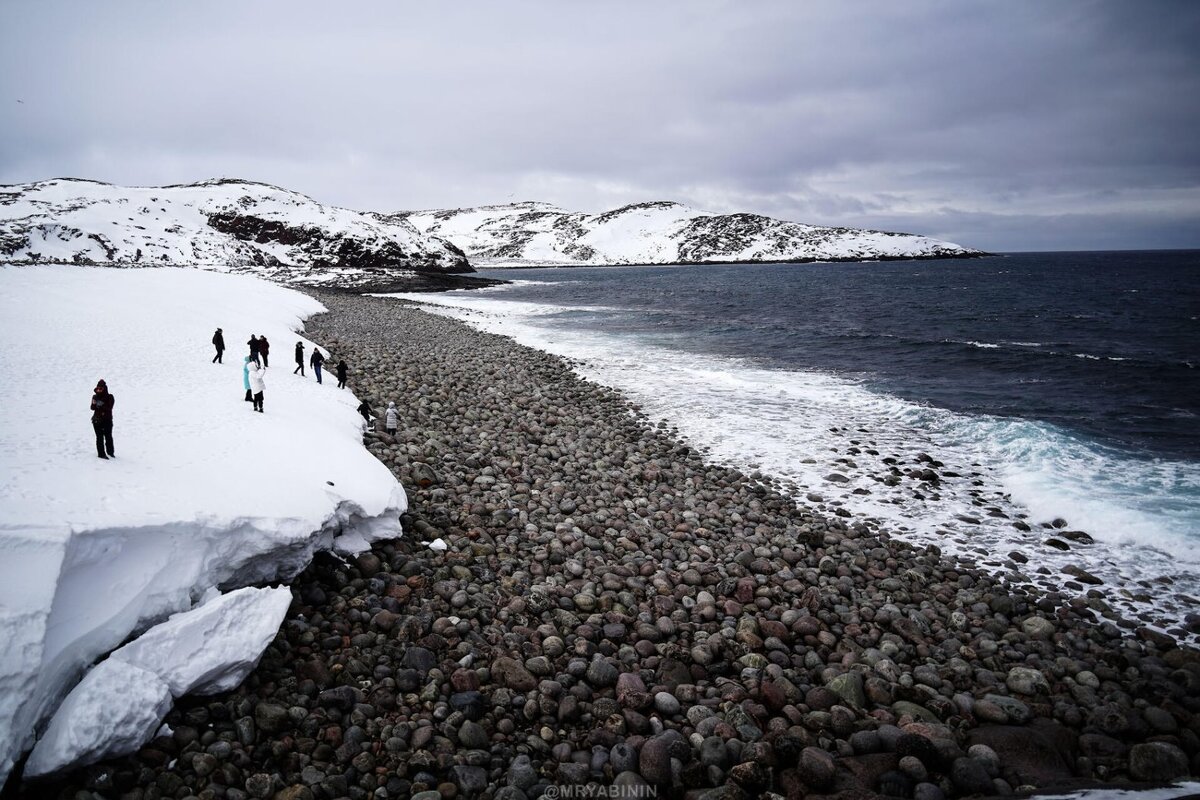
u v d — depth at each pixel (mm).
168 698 6867
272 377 21453
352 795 6590
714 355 36938
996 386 28141
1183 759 7379
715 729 7652
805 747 7258
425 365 29750
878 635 10227
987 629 10516
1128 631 10531
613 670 8727
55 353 19312
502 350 35625
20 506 7617
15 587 6305
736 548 13031
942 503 15883
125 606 7340
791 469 18094
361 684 8203
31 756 5934
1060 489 16047
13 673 5820
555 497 15062
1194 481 16500
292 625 8961
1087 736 7934
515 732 7684
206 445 12445
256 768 6816
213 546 8594
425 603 10062
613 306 68688
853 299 74625
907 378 30156
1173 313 53719
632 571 11797
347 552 11078
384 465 14547
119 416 13484
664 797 6883
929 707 8391
